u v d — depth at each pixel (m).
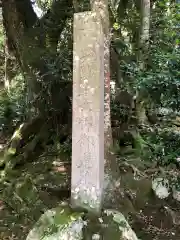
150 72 3.81
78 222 2.55
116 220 2.60
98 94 2.54
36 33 5.65
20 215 3.65
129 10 5.68
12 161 4.77
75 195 2.70
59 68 5.33
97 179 2.61
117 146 4.24
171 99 3.62
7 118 6.42
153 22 5.03
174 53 3.81
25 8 5.63
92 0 2.94
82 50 2.56
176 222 3.39
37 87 5.56
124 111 4.95
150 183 3.71
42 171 4.53
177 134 4.04
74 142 2.65
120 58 4.87
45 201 3.77
